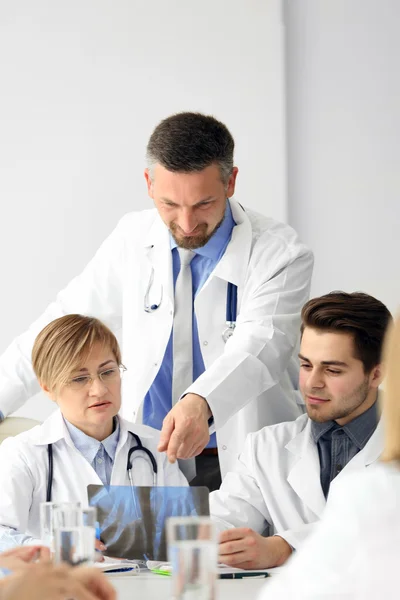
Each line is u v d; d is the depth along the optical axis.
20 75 3.98
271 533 2.23
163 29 3.97
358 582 1.06
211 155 2.34
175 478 2.33
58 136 3.98
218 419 2.25
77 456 2.25
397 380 1.07
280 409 2.62
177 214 2.38
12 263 3.97
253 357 2.36
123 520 1.86
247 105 3.96
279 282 2.53
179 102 3.97
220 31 3.96
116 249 2.76
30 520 2.22
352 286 3.96
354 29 3.98
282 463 2.24
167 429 2.18
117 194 3.97
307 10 3.99
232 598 1.55
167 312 2.61
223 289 2.59
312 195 3.98
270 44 3.95
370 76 3.98
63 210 3.97
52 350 2.24
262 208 3.95
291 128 3.99
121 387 2.54
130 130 3.97
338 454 2.20
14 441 2.26
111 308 2.79
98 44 3.98
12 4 3.99
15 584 1.05
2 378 2.72
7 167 3.98
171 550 1.29
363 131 3.98
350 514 1.09
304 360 2.19
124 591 1.62
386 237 3.96
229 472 2.32
